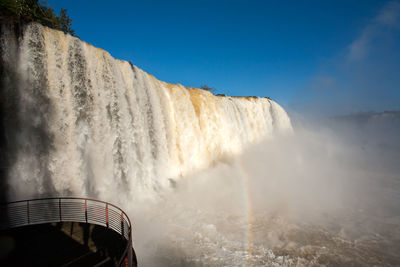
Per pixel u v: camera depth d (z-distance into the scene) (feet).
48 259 22.88
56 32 42.42
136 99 55.67
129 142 52.31
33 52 38.81
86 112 45.03
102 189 46.11
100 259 22.98
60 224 29.43
